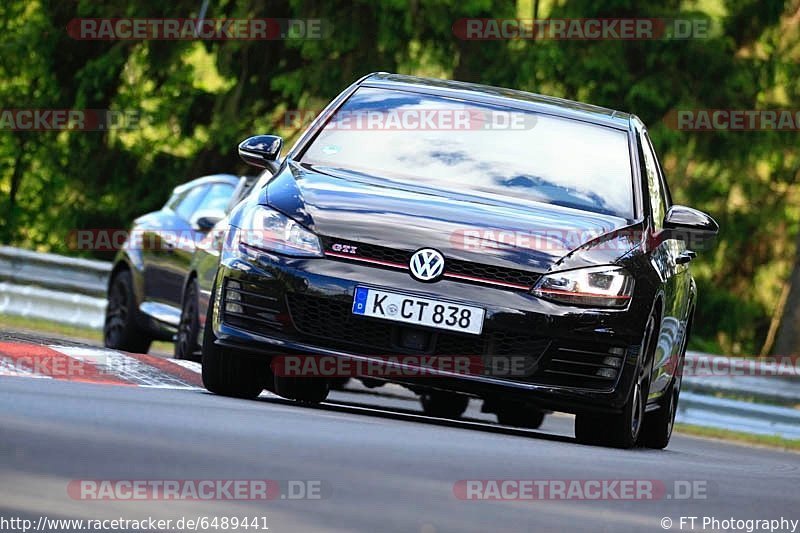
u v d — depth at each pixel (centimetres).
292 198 2552
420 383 2467
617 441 2569
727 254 9094
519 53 8194
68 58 9425
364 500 1279
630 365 2483
